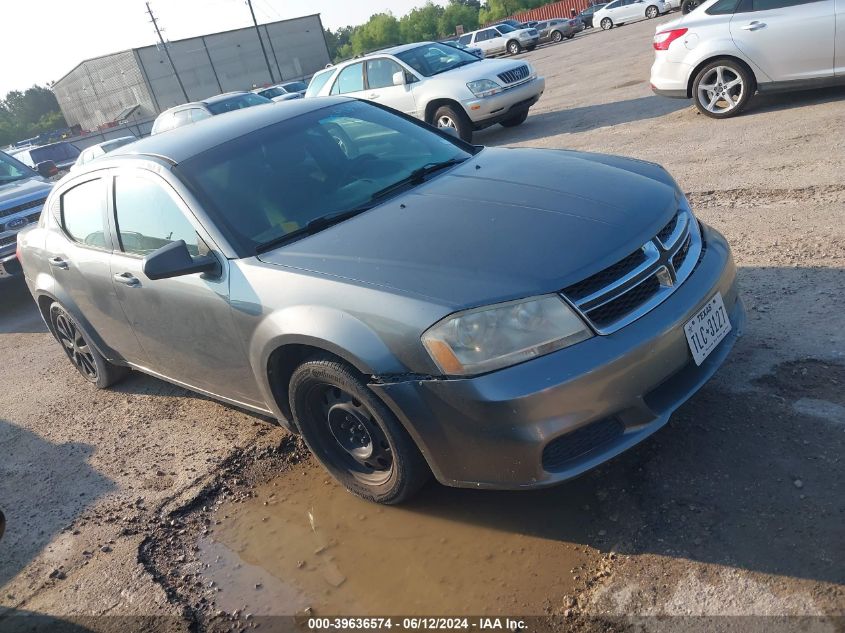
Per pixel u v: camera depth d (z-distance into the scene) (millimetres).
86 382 5445
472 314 2443
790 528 2418
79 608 2957
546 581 2514
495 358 2422
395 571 2754
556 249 2592
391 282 2648
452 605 2525
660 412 2594
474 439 2494
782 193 5445
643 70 14055
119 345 4410
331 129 3896
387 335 2578
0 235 8062
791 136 6816
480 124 10500
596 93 12836
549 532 2729
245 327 3100
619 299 2559
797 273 4129
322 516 3184
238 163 3557
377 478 3051
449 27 93000
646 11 34688
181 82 59344
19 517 3752
